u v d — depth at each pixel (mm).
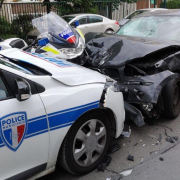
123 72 4172
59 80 2777
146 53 4191
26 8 11875
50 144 2652
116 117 3330
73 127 2846
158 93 3801
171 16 5723
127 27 6062
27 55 3354
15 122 2379
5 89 2434
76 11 13570
